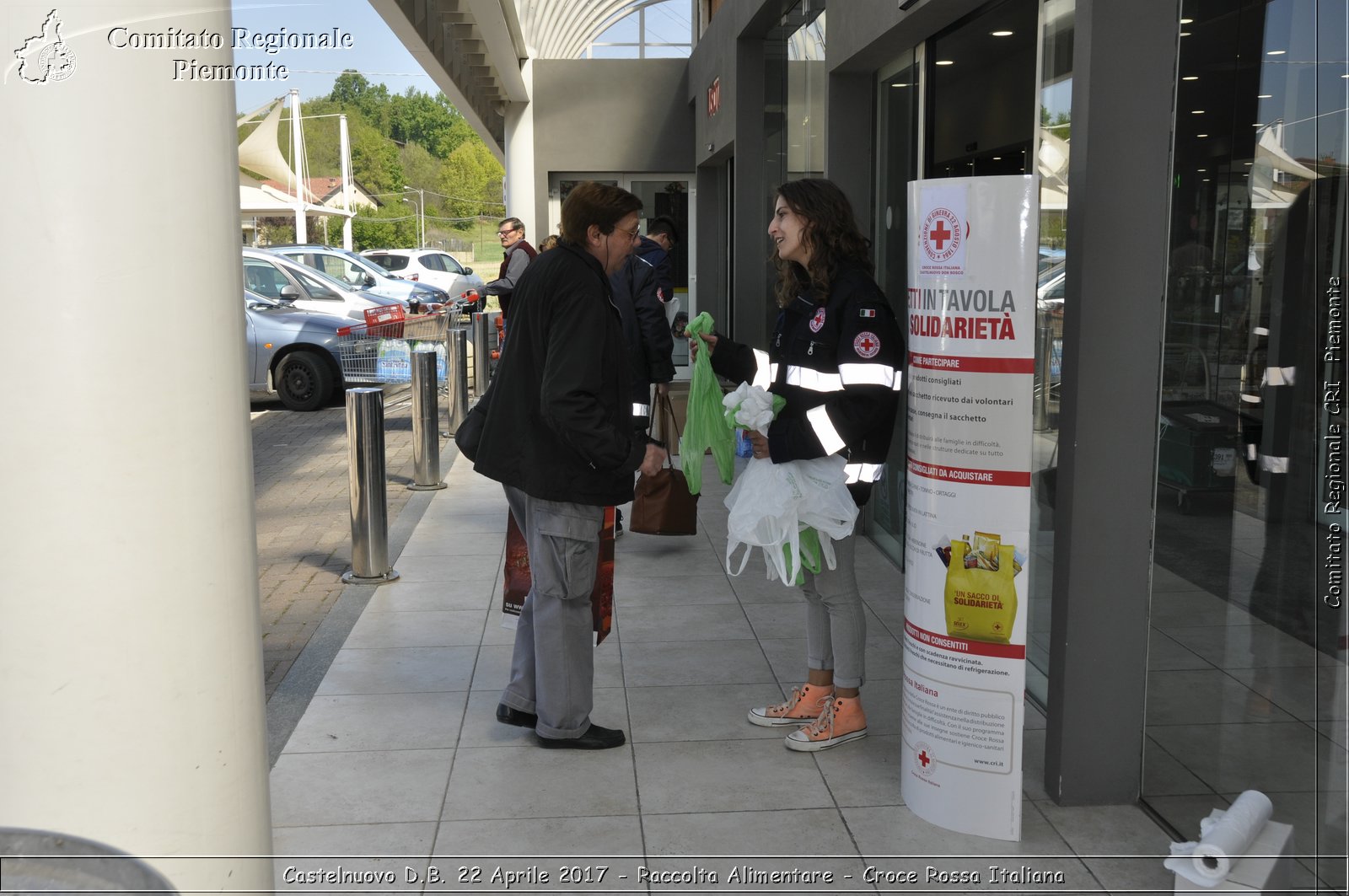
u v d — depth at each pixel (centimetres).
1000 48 578
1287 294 262
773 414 354
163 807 193
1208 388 293
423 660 467
